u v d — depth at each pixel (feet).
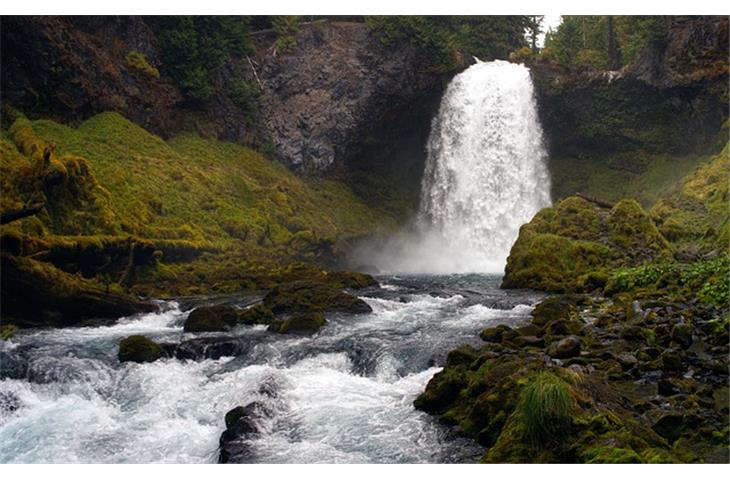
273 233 119.96
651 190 139.85
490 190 154.71
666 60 139.74
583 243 78.74
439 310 61.87
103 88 125.29
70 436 38.63
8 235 62.18
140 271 85.76
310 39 157.99
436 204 156.97
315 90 155.02
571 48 166.30
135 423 40.16
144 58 134.51
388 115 153.79
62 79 119.34
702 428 29.40
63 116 119.75
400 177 159.12
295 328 54.08
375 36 154.92
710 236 85.25
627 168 149.28
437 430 33.76
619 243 81.61
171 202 111.55
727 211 98.02
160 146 124.98
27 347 52.95
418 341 47.98
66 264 75.46
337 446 32.78
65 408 42.83
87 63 123.65
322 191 148.56
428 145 157.99
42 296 62.80
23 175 84.53
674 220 96.07
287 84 155.53
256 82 152.46
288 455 32.01
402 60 152.76
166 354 49.55
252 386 41.37
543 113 153.38
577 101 150.92
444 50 152.76
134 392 44.09
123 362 48.29
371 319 58.23
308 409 37.55
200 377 45.01
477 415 32.91
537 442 28.02
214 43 144.66
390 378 43.88
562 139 154.61
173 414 40.93
